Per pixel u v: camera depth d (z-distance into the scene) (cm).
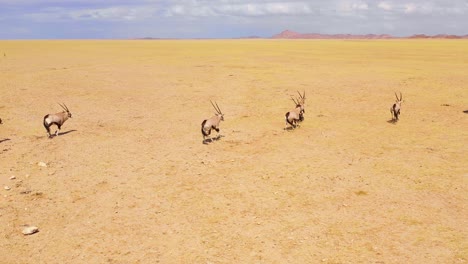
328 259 934
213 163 1596
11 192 1325
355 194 1280
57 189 1355
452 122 2170
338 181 1385
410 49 9219
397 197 1252
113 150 1770
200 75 4188
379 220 1112
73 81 3791
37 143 1872
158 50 9094
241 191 1323
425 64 5081
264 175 1456
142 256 966
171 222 1127
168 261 944
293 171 1487
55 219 1151
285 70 4550
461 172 1436
